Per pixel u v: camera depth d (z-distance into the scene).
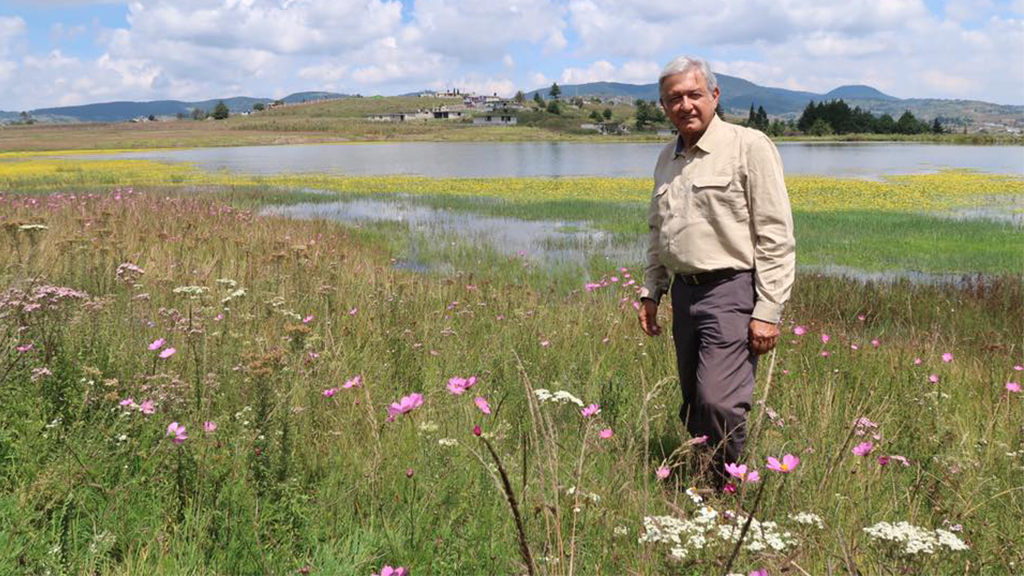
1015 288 9.72
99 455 2.74
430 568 2.33
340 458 3.02
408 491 2.71
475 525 2.44
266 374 2.96
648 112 186.62
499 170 42.09
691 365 3.63
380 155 67.31
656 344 5.39
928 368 5.12
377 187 28.62
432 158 60.41
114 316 4.41
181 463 2.68
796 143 122.00
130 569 2.21
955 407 4.40
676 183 3.54
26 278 4.71
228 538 2.41
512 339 5.28
